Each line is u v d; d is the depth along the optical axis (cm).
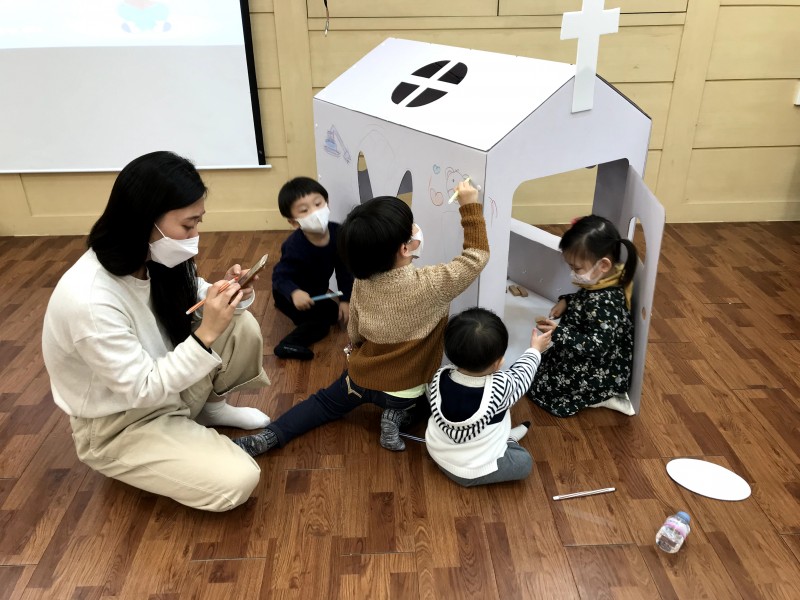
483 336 123
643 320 149
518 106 137
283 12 233
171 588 117
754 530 128
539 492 138
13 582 118
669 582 117
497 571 120
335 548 125
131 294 115
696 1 236
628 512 133
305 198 172
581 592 116
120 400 120
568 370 160
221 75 241
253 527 130
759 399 166
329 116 188
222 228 275
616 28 136
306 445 152
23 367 180
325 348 192
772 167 271
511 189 139
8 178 258
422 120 151
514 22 238
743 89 254
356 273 130
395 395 143
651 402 166
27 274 235
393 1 234
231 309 113
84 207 267
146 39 233
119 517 132
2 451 150
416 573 119
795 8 238
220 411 153
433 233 155
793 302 214
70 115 246
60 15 227
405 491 138
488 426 131
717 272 236
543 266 206
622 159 162
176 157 106
